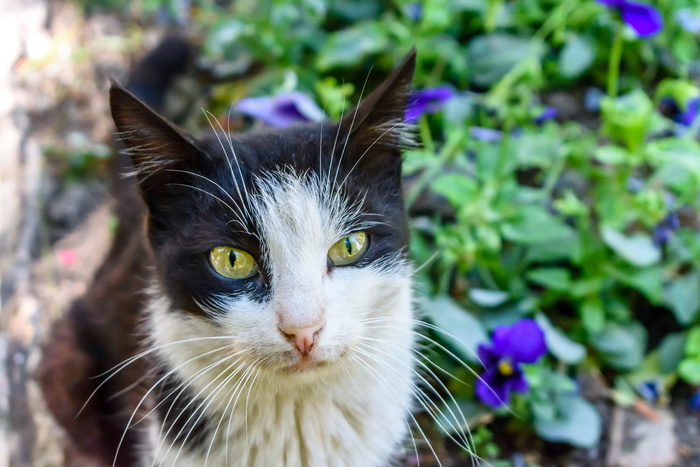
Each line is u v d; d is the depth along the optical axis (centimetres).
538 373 49
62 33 78
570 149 57
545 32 65
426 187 59
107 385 53
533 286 57
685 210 58
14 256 63
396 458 45
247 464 43
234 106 64
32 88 73
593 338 54
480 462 50
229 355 41
